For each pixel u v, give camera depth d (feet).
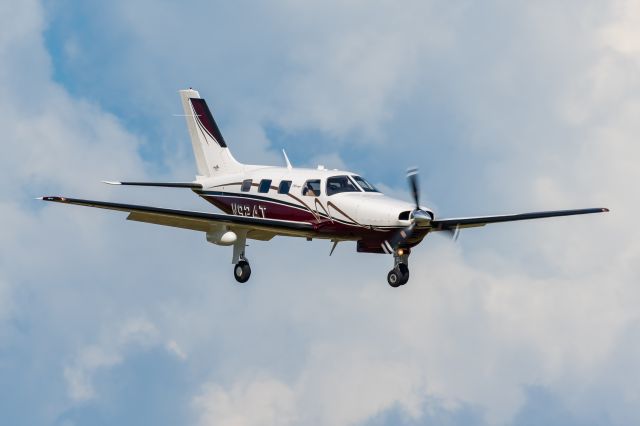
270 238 338.13
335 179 314.35
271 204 327.67
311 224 315.58
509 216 315.58
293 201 320.91
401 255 302.45
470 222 311.06
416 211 294.25
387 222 298.35
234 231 329.11
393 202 302.45
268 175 332.39
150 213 298.56
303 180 320.29
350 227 307.37
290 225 316.19
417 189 295.89
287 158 333.01
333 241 321.52
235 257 331.57
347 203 307.17
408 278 303.48
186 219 308.81
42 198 282.15
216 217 307.78
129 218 310.45
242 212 337.93
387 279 303.68
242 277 328.90
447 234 310.86
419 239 299.38
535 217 317.83
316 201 314.35
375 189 314.55
